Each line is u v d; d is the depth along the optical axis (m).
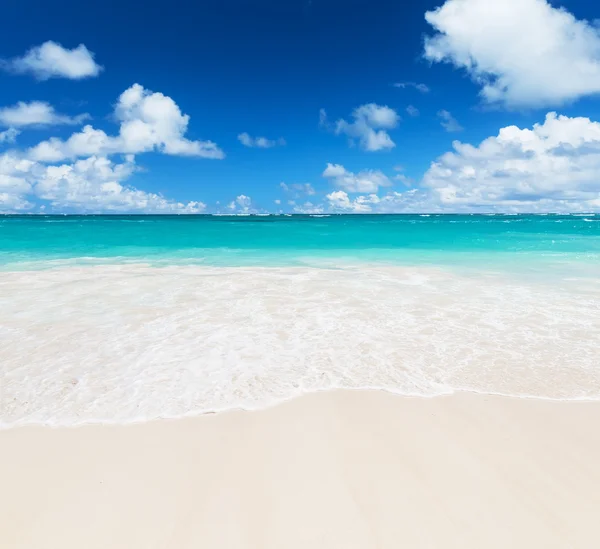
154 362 5.79
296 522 2.99
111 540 2.84
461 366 5.76
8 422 4.30
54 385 5.09
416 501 3.20
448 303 9.01
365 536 2.86
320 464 3.66
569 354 6.16
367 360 5.94
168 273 12.85
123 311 8.27
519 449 3.90
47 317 7.82
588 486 3.39
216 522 2.99
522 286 10.80
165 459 3.72
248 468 3.60
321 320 7.75
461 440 4.05
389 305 8.84
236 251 20.05
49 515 3.06
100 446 3.91
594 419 4.44
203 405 4.68
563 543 2.82
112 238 27.38
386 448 3.91
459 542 2.82
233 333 7.00
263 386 5.14
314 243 24.33
